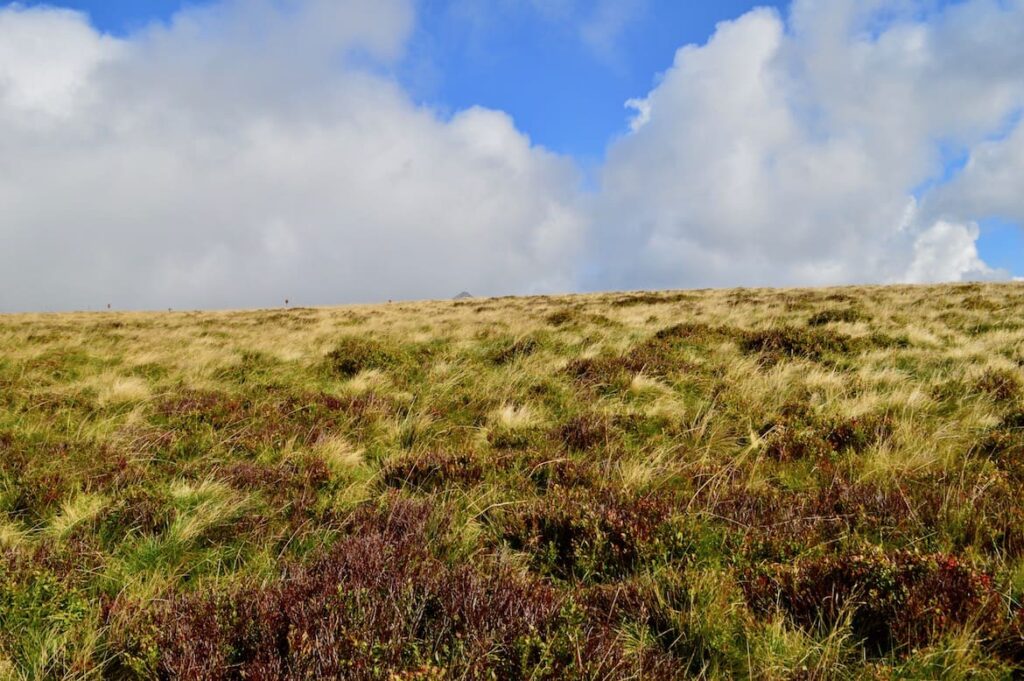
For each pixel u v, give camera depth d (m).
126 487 5.07
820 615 2.81
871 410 7.00
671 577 3.27
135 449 6.33
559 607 2.92
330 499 4.93
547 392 8.66
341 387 9.79
